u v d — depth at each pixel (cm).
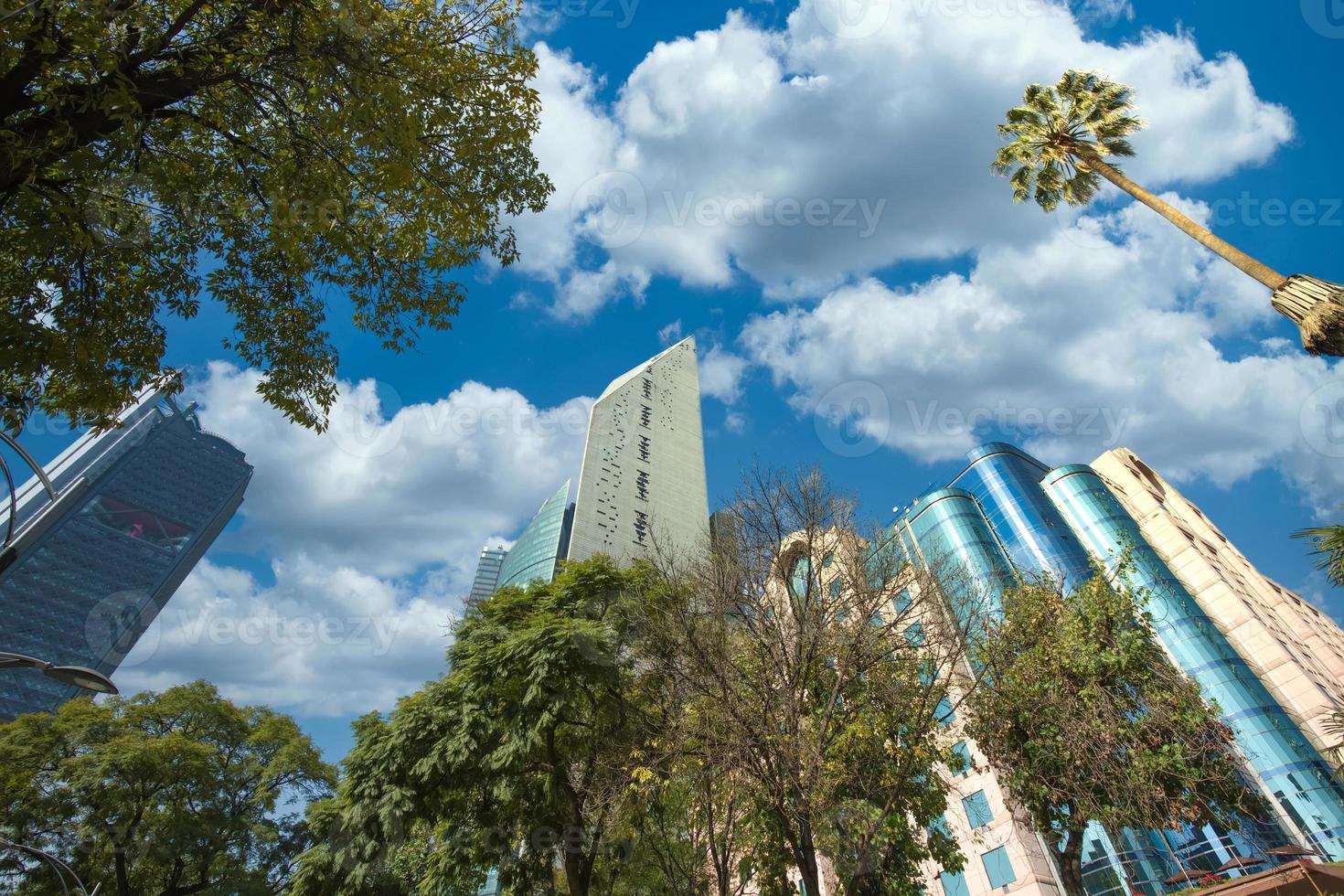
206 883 2817
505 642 1869
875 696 1497
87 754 2709
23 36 754
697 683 1473
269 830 3027
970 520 5559
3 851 2502
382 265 1246
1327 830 4003
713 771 1412
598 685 1778
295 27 914
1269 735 4503
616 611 1934
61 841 2586
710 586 1570
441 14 1110
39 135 802
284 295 1242
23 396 1008
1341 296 1177
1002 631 1731
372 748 1794
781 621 1515
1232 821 1538
